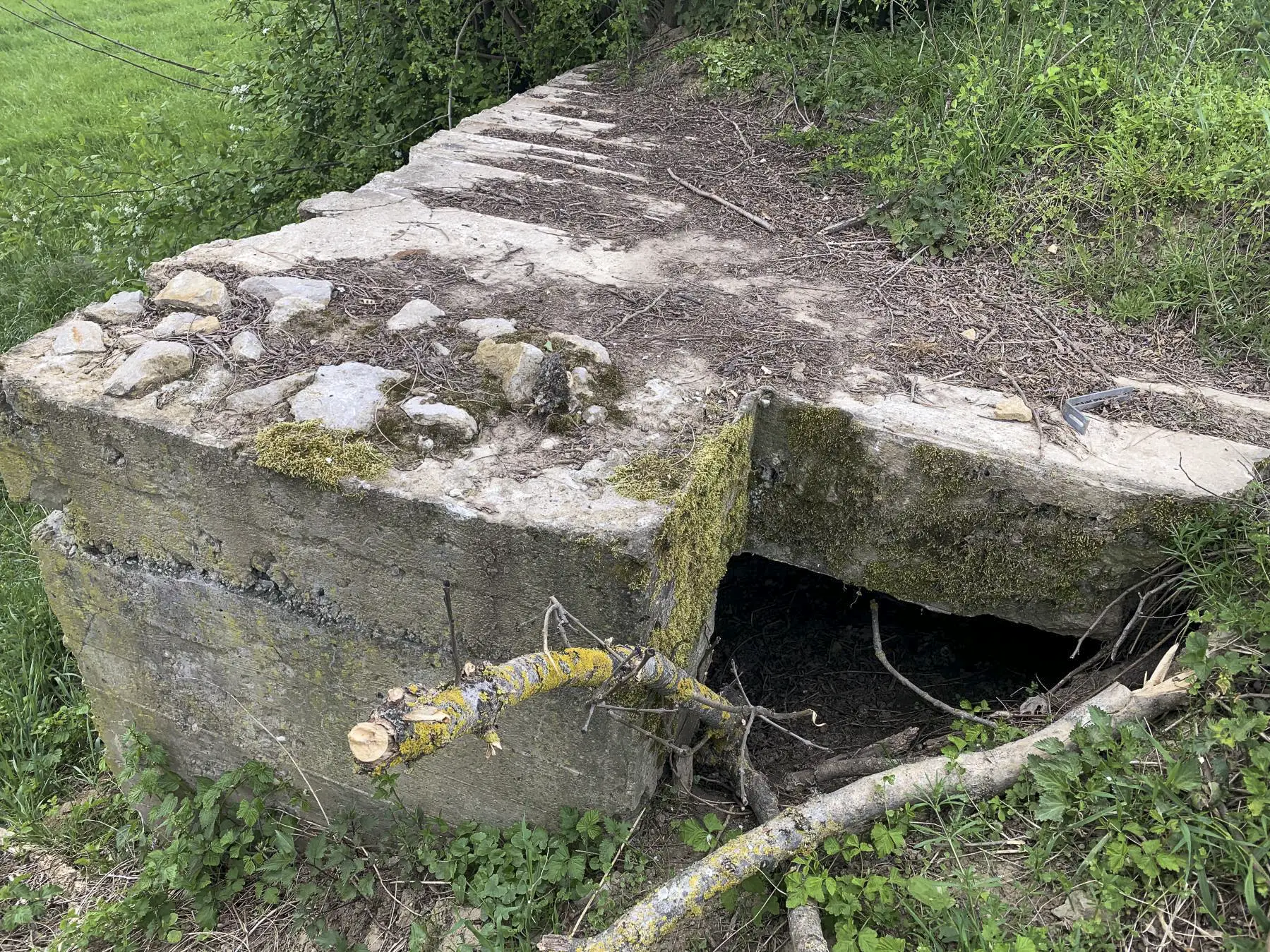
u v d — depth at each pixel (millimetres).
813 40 5402
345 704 2705
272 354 2738
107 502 2631
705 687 2490
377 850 3045
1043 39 4395
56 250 6488
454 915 2732
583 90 5801
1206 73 4262
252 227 6211
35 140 8617
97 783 3650
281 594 2588
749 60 5430
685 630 2508
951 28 5277
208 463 2383
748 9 5543
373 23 6363
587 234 3809
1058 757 2176
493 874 2625
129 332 2801
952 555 2709
